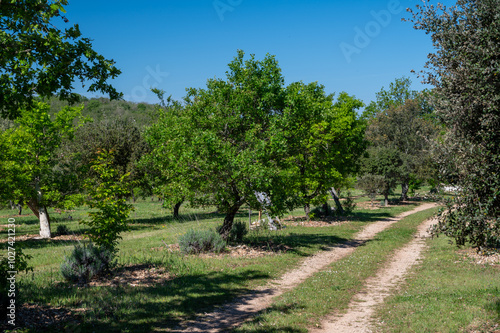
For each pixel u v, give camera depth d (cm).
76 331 769
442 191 710
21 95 767
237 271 1459
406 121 6366
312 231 2689
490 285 1118
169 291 1148
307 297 1125
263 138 1947
